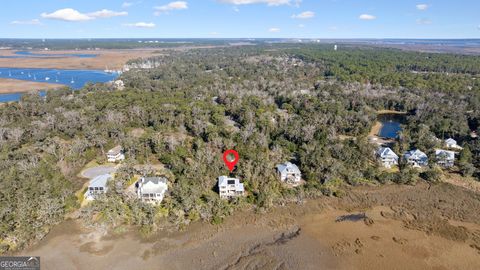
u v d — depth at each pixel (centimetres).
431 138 9919
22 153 8412
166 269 5331
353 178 7956
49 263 5419
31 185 6731
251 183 7594
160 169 8275
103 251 5684
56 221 6328
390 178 8038
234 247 5856
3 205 6109
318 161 8206
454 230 6400
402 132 10400
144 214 6481
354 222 6650
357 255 5725
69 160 8438
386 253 5778
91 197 7038
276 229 6384
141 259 5528
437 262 5575
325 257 5675
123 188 7300
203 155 8450
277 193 7375
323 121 11338
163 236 6059
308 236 6212
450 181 8138
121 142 9456
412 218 6800
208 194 7156
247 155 8569
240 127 11400
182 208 6725
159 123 11188
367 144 9431
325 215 6862
